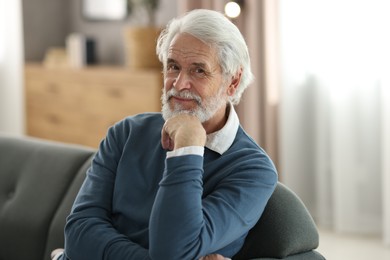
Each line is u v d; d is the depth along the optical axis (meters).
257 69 4.52
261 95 4.56
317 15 4.43
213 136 2.01
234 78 2.03
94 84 5.24
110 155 2.16
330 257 4.04
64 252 2.10
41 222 2.52
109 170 2.13
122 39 5.86
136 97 4.90
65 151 2.64
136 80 4.88
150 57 4.98
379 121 4.36
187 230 1.75
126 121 2.22
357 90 4.36
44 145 2.72
